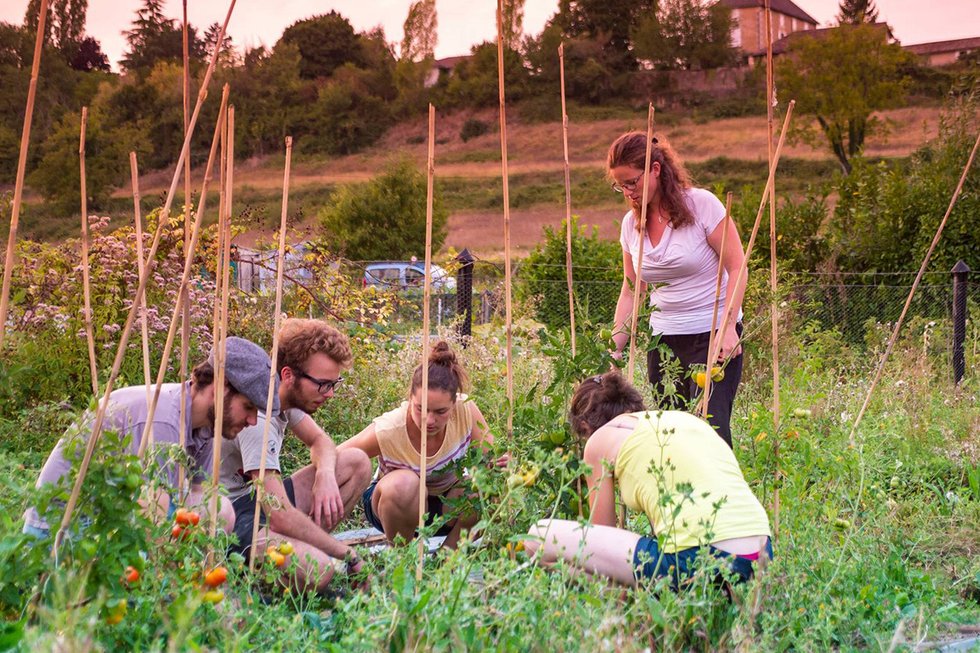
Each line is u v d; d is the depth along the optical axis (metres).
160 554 2.88
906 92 50.66
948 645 3.24
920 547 4.31
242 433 3.74
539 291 12.16
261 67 76.00
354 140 72.00
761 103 71.81
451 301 10.34
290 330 3.88
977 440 6.02
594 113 74.62
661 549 3.08
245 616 2.78
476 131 72.88
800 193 48.38
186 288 3.20
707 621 2.94
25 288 6.34
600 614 2.75
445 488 4.25
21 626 2.34
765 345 7.58
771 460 4.04
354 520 4.88
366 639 2.49
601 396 3.64
